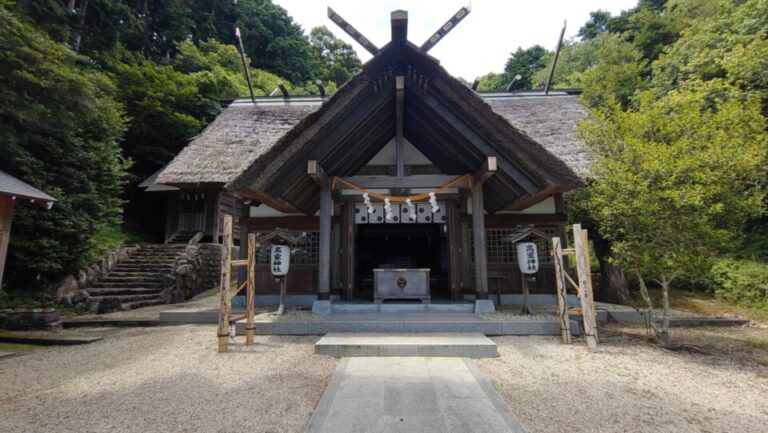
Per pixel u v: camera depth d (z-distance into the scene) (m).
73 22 15.23
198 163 9.19
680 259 4.56
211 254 12.56
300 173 5.90
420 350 4.39
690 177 4.57
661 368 3.94
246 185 5.42
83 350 5.12
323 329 5.36
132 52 18.92
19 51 8.30
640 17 24.09
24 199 7.40
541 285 7.79
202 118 18.77
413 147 8.01
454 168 7.37
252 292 5.03
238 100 12.78
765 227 9.91
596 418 2.78
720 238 4.55
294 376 3.74
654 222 4.62
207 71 20.56
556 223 7.91
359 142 6.85
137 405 3.09
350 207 7.86
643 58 19.39
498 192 7.12
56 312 7.03
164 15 22.69
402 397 3.12
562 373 3.79
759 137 4.96
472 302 6.87
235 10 30.14
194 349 4.79
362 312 6.53
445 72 5.70
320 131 5.72
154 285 9.80
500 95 12.39
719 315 7.25
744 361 4.24
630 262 5.14
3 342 6.00
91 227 9.49
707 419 2.77
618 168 5.04
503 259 7.88
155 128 16.81
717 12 14.18
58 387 3.57
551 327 5.33
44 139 8.95
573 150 8.53
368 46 5.89
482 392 3.22
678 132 5.23
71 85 9.24
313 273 7.93
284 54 32.09
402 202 7.21
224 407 3.02
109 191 10.72
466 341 4.56
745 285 8.22
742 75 9.49
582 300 4.79
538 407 2.98
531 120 10.29
